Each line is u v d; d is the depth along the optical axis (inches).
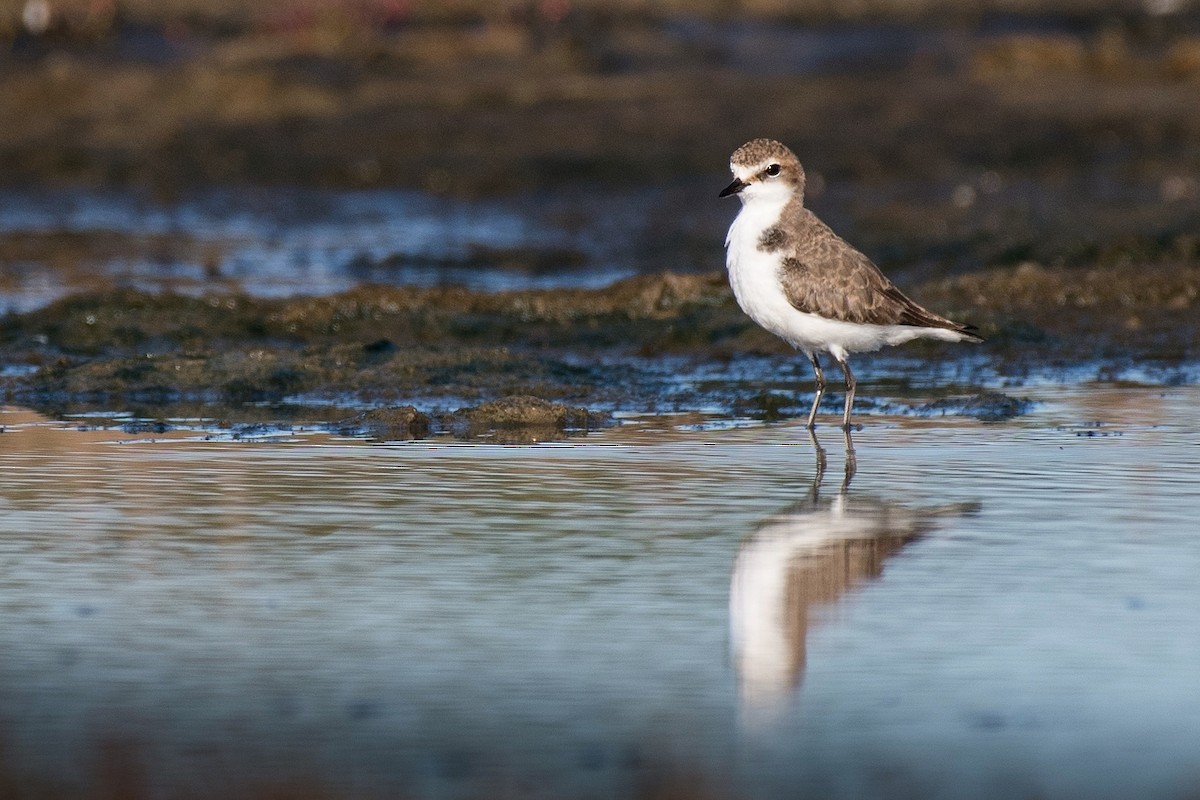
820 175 1078.4
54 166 1105.4
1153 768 260.4
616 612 336.2
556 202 1043.9
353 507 422.6
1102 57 1374.3
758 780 256.2
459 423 550.0
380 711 284.0
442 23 1567.4
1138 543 389.4
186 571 363.6
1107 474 466.9
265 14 1552.7
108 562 370.9
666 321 716.7
